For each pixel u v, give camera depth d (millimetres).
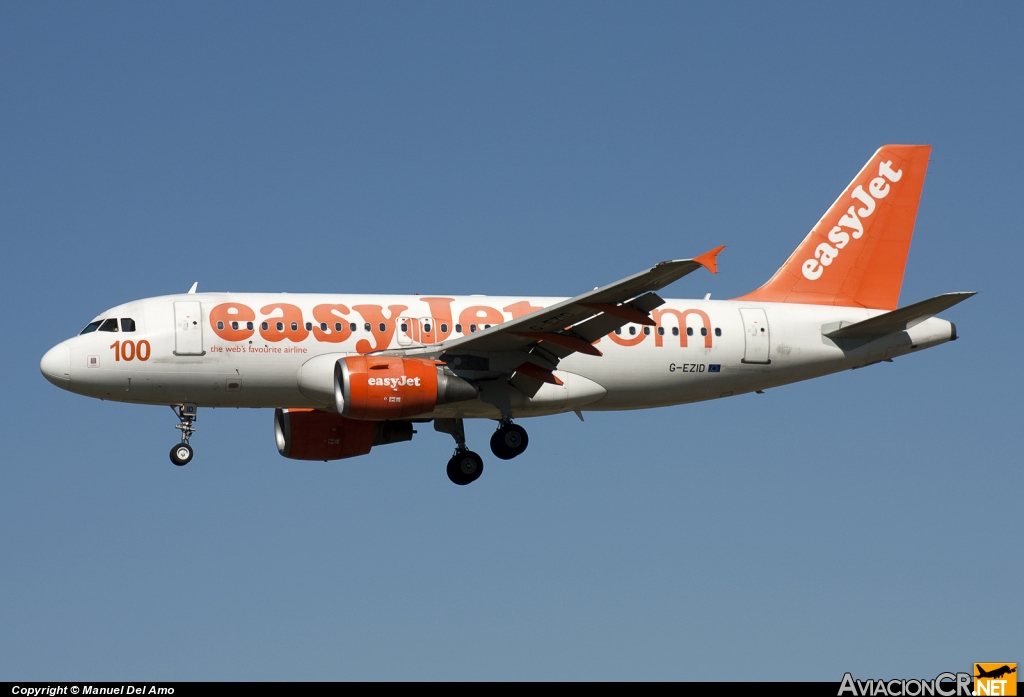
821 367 127875
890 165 134000
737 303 127562
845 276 131875
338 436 122875
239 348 111188
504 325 107250
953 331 129875
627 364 120875
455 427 124438
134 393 111125
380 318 115188
